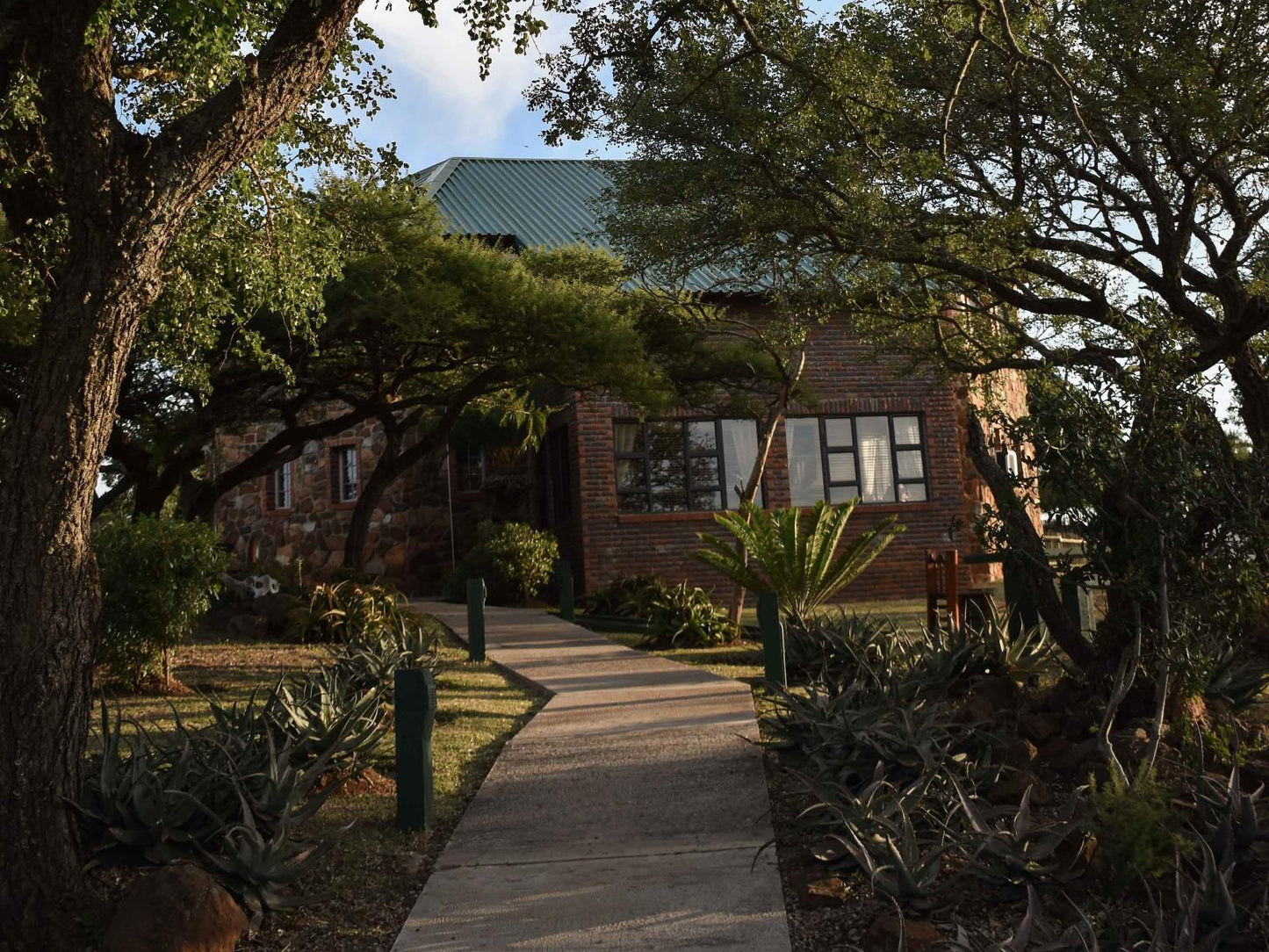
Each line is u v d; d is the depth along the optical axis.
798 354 16.91
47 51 5.21
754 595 21.77
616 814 6.55
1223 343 8.83
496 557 22.14
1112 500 6.62
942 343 11.31
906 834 5.00
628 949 4.62
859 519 22.23
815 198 10.60
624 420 22.20
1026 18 9.16
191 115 5.44
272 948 4.92
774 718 8.76
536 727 9.01
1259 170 9.32
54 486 4.86
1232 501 6.35
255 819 5.67
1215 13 8.77
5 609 4.77
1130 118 9.03
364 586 16.97
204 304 10.70
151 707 10.05
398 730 6.54
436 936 4.89
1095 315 9.61
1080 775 6.29
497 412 24.38
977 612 11.79
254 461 18.23
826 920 4.82
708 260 11.73
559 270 18.45
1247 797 4.86
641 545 21.77
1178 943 3.83
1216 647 7.56
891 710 6.75
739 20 8.66
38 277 8.93
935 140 9.94
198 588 10.92
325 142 10.03
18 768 4.72
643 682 11.10
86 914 4.78
